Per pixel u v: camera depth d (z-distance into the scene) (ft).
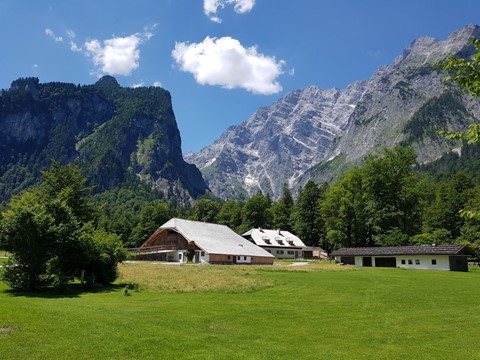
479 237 254.27
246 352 45.93
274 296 93.30
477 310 76.28
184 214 592.60
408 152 283.18
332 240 323.57
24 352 42.57
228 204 504.43
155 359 42.34
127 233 500.33
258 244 380.58
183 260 260.42
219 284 110.42
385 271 182.80
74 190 199.21
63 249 95.61
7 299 74.33
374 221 285.43
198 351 45.55
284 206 492.13
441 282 129.80
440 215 327.47
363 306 80.07
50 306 67.97
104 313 63.98
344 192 307.17
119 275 121.80
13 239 87.40
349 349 48.60
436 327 61.21
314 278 139.54
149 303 77.66
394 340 53.16
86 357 42.06
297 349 48.01
